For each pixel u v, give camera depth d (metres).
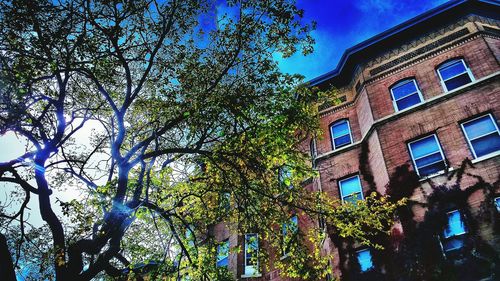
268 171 11.71
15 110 9.23
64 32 9.89
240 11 11.01
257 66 11.53
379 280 13.80
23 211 10.34
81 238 9.78
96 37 10.21
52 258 10.09
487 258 11.84
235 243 20.08
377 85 18.69
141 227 13.81
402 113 16.61
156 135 10.59
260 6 10.78
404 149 15.62
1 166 9.59
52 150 10.20
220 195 12.45
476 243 12.23
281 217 12.80
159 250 12.57
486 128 14.41
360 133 18.92
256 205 12.50
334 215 12.39
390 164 15.59
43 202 9.58
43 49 9.66
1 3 9.10
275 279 17.84
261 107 10.52
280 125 10.70
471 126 14.78
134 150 10.20
